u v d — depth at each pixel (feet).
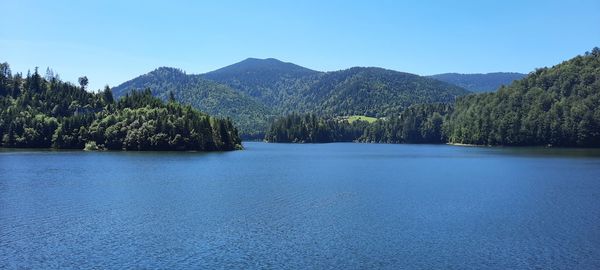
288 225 199.52
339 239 177.47
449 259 153.58
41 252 160.35
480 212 225.97
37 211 226.38
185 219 210.59
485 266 146.82
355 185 325.83
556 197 269.85
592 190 297.53
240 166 485.56
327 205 245.65
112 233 185.16
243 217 215.10
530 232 186.19
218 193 285.84
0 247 165.89
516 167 469.57
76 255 157.38
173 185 323.57
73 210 229.45
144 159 563.48
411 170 445.78
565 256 155.84
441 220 208.64
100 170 424.05
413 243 171.83
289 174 405.18
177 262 150.82
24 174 385.70
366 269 144.77
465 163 531.91
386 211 229.25
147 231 188.34
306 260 153.07
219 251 162.40
